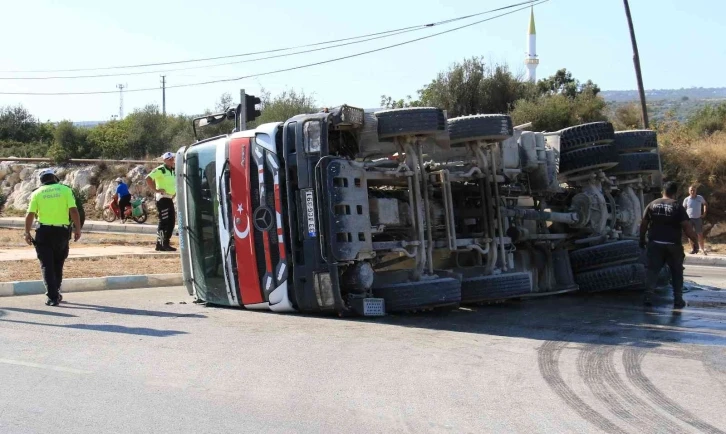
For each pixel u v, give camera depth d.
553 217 11.43
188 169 10.42
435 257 10.42
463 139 10.20
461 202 10.66
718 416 5.38
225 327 8.60
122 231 24.30
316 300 9.02
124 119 41.81
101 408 5.52
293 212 9.23
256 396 5.82
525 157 11.43
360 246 8.82
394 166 9.52
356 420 5.26
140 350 7.36
